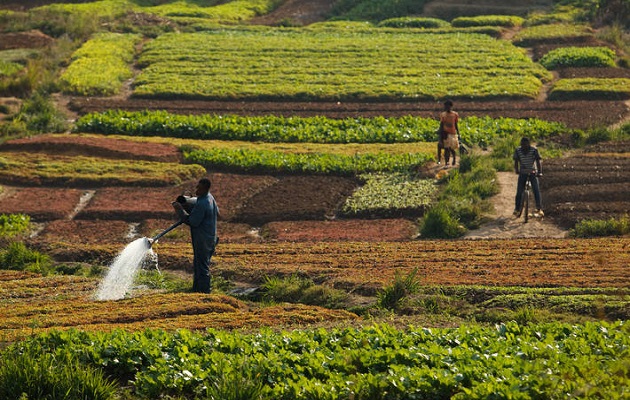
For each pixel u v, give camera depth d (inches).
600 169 1706.4
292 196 1664.6
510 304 972.6
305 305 985.5
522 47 3004.4
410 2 3737.7
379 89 2426.2
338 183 1738.4
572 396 589.3
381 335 751.7
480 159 1765.5
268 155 1878.7
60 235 1482.5
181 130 2100.1
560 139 1946.4
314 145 1989.4
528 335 751.7
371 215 1558.8
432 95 2379.4
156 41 3139.8
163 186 1765.5
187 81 2564.0
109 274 1035.3
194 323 873.5
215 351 704.4
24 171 1828.2
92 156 1941.4
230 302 983.6
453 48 2903.5
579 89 2349.9
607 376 617.0
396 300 997.2
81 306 957.2
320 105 2333.9
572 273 1113.4
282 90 2440.9
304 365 689.6
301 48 2945.4
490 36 3171.8
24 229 1526.8
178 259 1275.8
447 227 1422.2
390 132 2030.0
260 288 1098.7
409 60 2758.4
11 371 645.3
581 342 718.5
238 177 1807.3
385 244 1359.5
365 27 3398.1
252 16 3823.8
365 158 1841.8
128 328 839.7
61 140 1999.3
